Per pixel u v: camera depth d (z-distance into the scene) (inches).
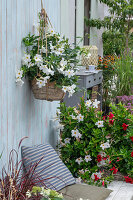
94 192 99.3
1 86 91.4
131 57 255.4
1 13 90.0
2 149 93.4
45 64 101.4
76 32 226.7
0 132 91.9
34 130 116.0
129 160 122.3
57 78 103.3
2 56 91.4
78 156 127.2
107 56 280.5
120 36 288.7
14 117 100.0
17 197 78.0
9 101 96.5
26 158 102.6
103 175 125.7
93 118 124.3
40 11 117.4
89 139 126.3
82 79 192.1
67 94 193.8
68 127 125.6
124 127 127.0
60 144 133.7
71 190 99.8
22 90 105.1
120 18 286.4
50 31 107.6
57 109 139.2
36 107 117.0
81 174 121.3
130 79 242.4
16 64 99.8
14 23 97.7
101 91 236.8
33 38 107.1
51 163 104.5
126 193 107.1
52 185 93.3
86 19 250.5
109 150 124.6
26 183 84.2
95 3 268.5
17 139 102.6
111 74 251.8
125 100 216.7
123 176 124.6
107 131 123.5
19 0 100.6
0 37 90.0
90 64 219.6
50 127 131.5
